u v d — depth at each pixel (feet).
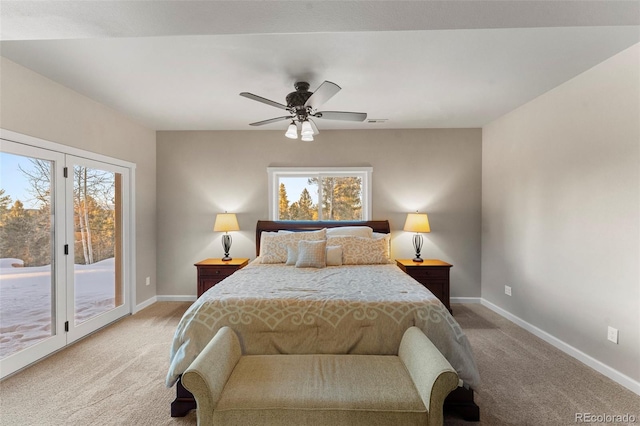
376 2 3.92
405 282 8.41
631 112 6.81
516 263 10.98
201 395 4.56
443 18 4.33
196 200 13.88
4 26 4.42
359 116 8.61
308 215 14.33
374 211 13.75
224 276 12.03
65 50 6.92
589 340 7.88
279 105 8.07
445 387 4.46
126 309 11.79
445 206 13.62
